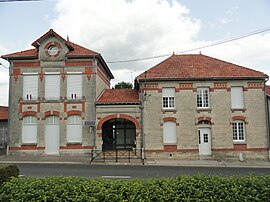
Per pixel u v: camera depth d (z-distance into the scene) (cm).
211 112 2559
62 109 2586
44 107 2597
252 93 2580
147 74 2600
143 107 2556
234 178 680
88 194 604
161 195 596
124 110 2573
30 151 2558
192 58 2869
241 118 2550
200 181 652
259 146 2523
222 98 2572
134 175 1620
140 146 2530
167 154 2505
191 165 2162
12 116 2602
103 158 2411
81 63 2620
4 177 843
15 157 2477
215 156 2512
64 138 2552
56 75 2625
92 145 2538
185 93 2578
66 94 2597
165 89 2598
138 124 2555
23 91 2623
